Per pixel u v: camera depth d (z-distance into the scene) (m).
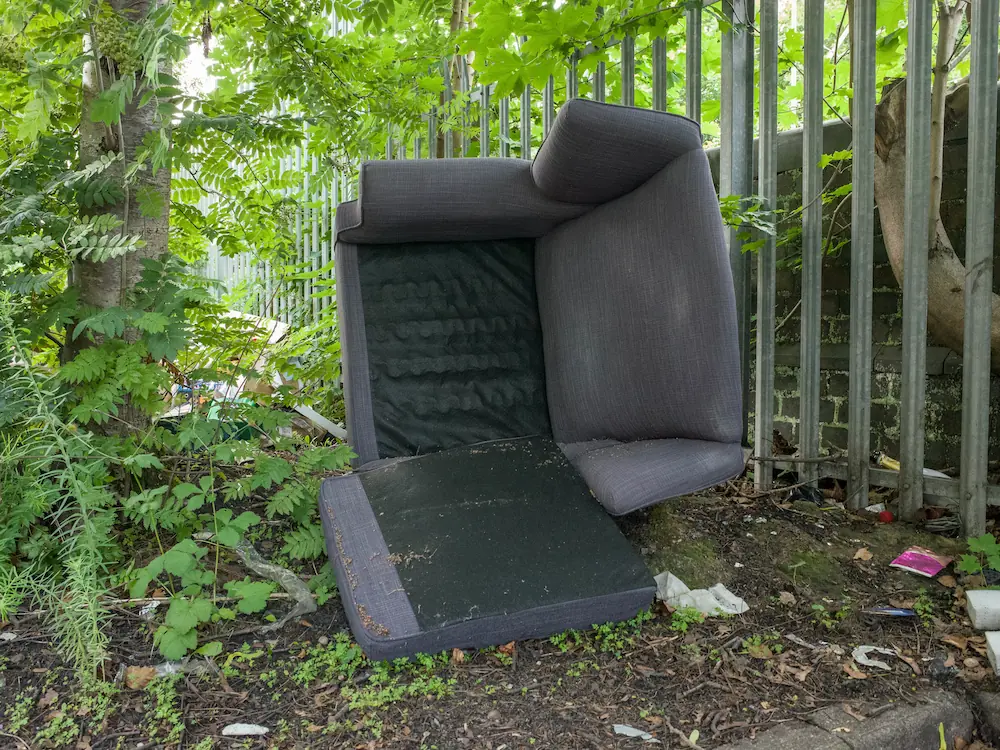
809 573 2.38
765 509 2.85
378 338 2.85
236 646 1.95
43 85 2.19
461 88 4.54
